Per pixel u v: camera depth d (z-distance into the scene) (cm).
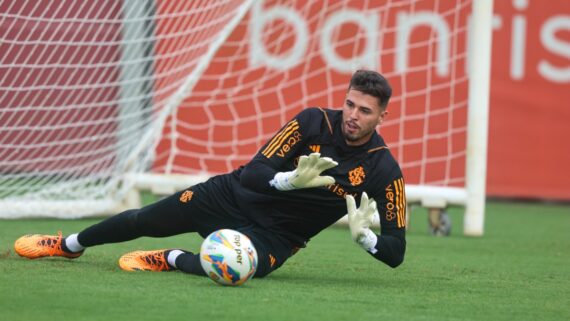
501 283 1852
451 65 3653
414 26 3609
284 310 1377
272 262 1669
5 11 2544
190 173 3634
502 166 4056
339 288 1650
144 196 3834
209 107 3622
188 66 2997
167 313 1312
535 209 3991
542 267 2189
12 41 2538
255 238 1647
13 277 1570
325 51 3638
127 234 1734
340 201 1652
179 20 2892
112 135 2975
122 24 2819
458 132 3675
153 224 1709
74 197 2998
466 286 1778
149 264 1734
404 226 1652
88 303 1362
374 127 1599
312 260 2119
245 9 3016
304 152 1641
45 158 2967
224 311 1342
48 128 2741
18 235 2395
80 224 2792
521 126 4047
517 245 2703
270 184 1574
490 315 1449
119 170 3058
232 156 3641
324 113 1642
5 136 2845
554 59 4034
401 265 2095
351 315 1370
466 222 2939
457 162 3675
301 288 1616
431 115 3656
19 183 2978
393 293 1625
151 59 2889
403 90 3488
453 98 3612
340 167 1633
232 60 3584
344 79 3653
